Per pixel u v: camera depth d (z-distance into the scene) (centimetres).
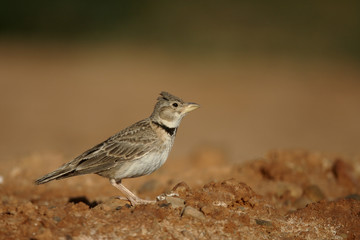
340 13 4619
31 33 4616
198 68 3944
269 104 3089
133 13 4712
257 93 3325
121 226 803
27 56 4150
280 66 3981
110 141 991
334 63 4047
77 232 779
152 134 991
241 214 882
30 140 2189
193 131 2478
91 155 975
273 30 4497
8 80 3459
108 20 4666
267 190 1216
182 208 866
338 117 2822
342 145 2219
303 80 3697
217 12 4731
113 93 3188
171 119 1005
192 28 4562
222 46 4341
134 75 3691
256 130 2514
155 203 884
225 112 2895
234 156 1920
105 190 1303
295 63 4081
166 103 1005
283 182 1266
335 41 4319
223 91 3325
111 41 4494
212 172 1366
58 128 2431
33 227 798
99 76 3653
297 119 2775
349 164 1420
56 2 4800
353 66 4019
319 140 2319
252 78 3706
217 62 4078
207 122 2672
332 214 917
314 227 876
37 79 3519
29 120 2570
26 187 1320
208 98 3152
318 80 3684
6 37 4550
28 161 1490
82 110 2788
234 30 4531
